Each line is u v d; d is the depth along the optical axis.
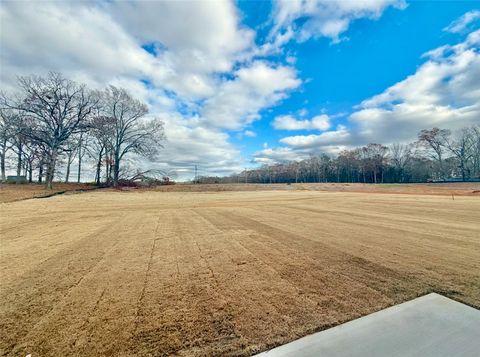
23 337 2.41
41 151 28.33
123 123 34.25
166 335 2.43
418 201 19.62
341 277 3.86
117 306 3.01
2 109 26.17
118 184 33.75
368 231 7.49
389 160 68.56
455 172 60.00
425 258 4.80
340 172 79.69
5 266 4.53
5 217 11.52
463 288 3.45
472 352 2.17
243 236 6.88
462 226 8.33
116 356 2.14
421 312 2.82
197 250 5.50
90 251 5.51
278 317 2.73
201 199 23.44
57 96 27.27
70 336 2.42
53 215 12.20
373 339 2.35
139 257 5.03
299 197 26.14
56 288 3.55
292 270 4.18
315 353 2.16
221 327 2.55
